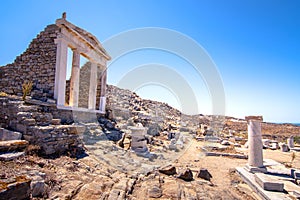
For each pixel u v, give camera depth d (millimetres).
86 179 5734
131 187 5789
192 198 5465
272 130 30062
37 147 6926
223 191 6508
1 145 6070
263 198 6141
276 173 8359
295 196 6129
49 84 12523
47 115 8789
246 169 8648
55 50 12727
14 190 3518
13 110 7859
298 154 14875
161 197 5383
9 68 13852
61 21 12508
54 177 5301
